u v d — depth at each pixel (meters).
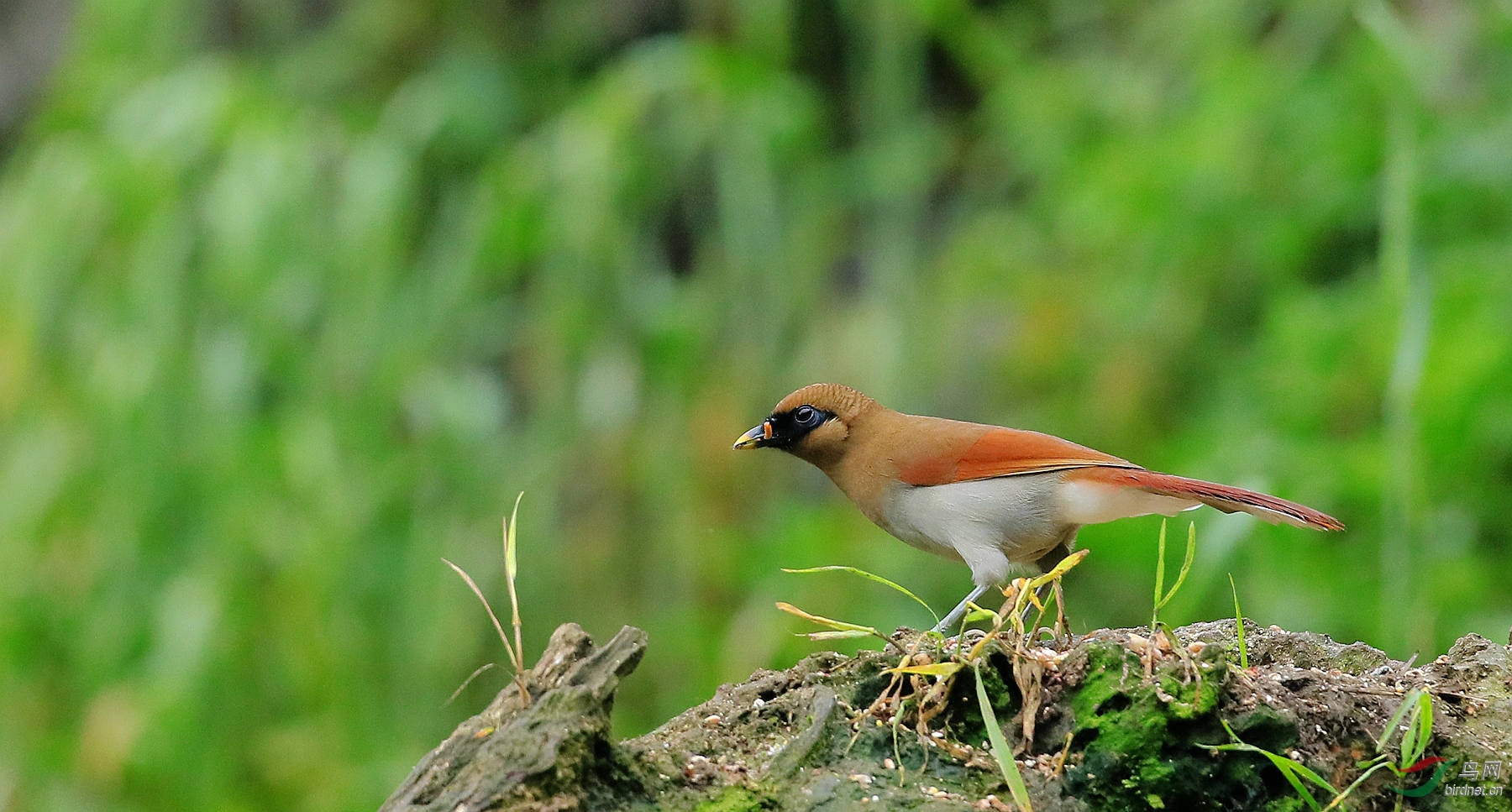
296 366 12.34
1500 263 9.70
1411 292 8.26
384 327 12.34
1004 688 4.75
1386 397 9.52
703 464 13.09
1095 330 12.43
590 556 12.85
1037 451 6.85
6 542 12.00
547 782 4.21
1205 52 12.38
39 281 12.49
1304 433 10.14
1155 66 12.85
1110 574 10.37
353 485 11.98
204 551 11.83
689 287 13.49
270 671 11.74
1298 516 6.31
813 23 14.42
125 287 12.41
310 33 14.64
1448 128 10.45
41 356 12.59
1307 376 10.28
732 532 12.88
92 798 11.39
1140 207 11.59
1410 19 11.80
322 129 13.09
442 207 13.76
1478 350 9.30
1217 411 11.09
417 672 11.87
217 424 12.01
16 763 11.42
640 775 4.43
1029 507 6.80
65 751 11.46
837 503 12.92
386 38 14.38
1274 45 12.19
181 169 12.49
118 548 12.01
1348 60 11.34
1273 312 10.78
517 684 4.53
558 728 4.29
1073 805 4.48
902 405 12.92
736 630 11.53
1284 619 9.26
